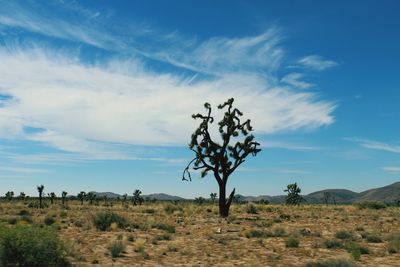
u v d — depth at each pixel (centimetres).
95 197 10944
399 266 1684
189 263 1748
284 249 2147
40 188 6638
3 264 1366
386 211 5916
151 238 2538
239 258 1878
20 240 1408
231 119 4447
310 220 4100
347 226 3419
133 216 4431
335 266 1619
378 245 2309
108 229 2942
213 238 2584
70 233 2691
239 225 3528
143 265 1686
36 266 1414
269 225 3478
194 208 6016
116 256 1864
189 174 4528
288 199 9738
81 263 1606
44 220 3453
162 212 5391
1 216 4106
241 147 4506
